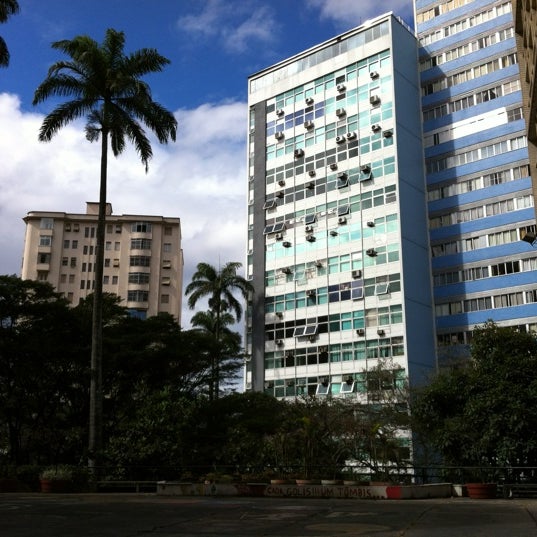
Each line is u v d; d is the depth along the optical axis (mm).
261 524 11758
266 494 19484
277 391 55594
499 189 52094
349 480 20562
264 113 64625
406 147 55000
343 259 54781
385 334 50531
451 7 58906
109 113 29250
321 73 60875
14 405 32094
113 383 34250
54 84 29250
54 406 34750
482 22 56594
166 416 26219
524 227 50031
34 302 33375
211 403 32594
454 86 56812
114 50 30812
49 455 33000
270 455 24375
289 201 59938
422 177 56375
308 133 60406
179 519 12656
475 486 18516
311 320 55375
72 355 32500
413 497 18547
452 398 23953
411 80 57906
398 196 52562
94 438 26109
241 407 34000
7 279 32875
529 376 22031
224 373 39656
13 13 22625
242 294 54812
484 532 10242
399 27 57969
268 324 58062
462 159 54812
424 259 54000
